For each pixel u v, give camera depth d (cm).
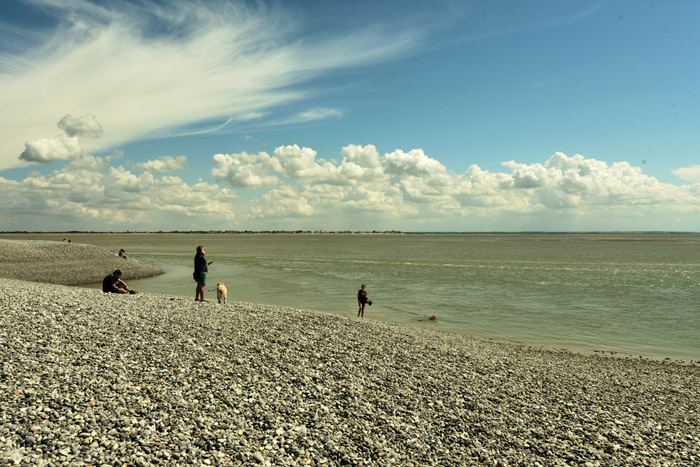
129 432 811
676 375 1677
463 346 1858
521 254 10394
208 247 14412
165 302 2023
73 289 2430
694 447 1009
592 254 10581
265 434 891
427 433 977
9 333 1230
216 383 1093
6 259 5050
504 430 1022
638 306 3206
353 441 905
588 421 1118
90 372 1048
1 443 717
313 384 1170
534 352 1942
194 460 756
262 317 1869
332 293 3753
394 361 1459
